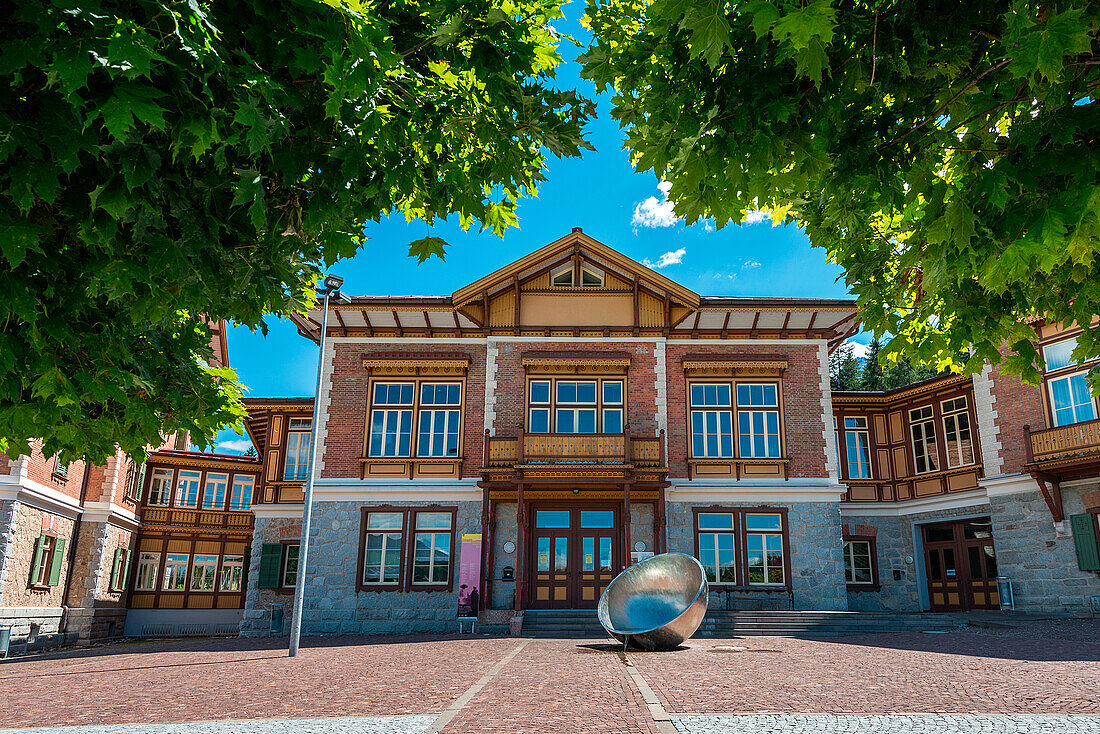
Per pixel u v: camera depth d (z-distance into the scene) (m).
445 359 20.47
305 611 18.97
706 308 19.98
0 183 3.06
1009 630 14.66
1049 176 3.06
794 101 3.63
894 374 45.00
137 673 11.20
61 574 22.73
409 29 4.25
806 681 8.08
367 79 3.31
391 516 19.61
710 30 2.92
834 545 19.19
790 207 5.29
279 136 3.40
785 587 18.91
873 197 3.96
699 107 3.79
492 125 4.33
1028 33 2.90
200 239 3.62
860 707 6.28
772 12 2.81
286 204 4.16
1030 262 3.27
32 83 3.02
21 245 3.07
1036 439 17.72
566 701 6.89
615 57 4.22
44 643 21.08
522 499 18.56
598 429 20.00
